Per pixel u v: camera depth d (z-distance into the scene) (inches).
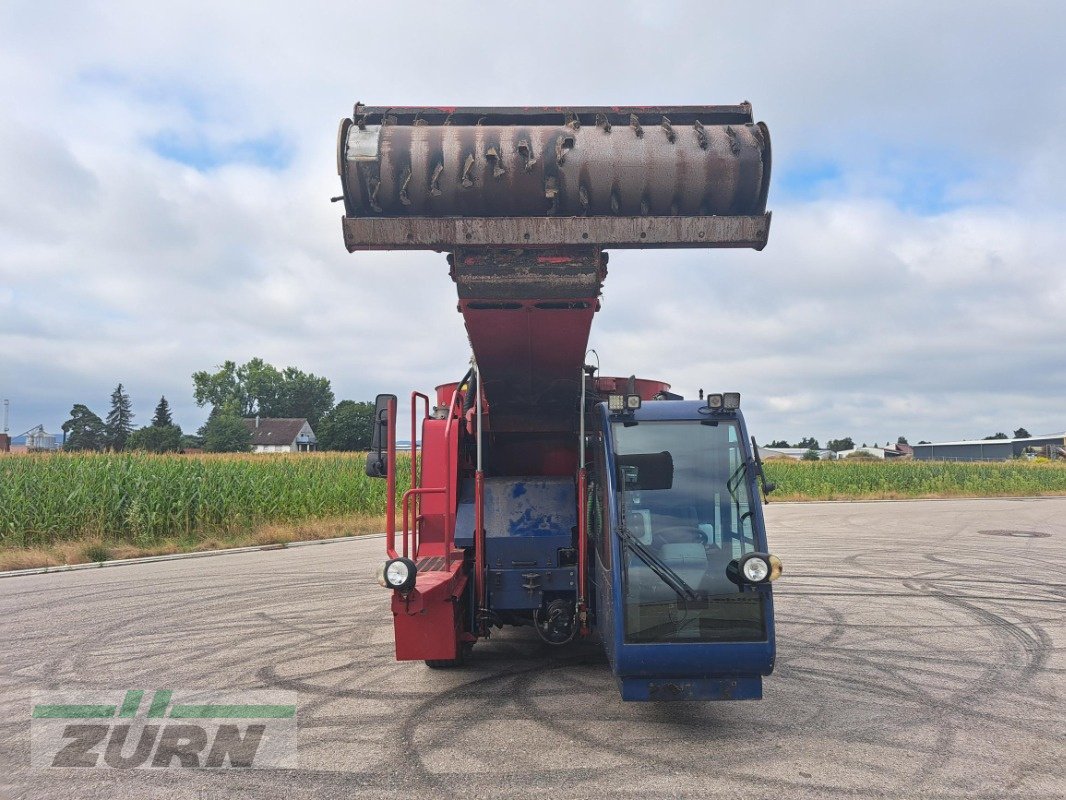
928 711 228.8
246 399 4485.7
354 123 223.8
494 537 259.8
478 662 289.1
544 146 215.5
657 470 213.5
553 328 233.9
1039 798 169.8
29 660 299.7
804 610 384.8
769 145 218.7
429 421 297.0
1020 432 4877.0
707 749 198.5
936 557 590.9
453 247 218.5
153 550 653.9
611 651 206.1
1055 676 267.0
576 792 173.2
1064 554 609.3
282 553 662.5
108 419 3444.9
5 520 656.4
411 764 191.9
